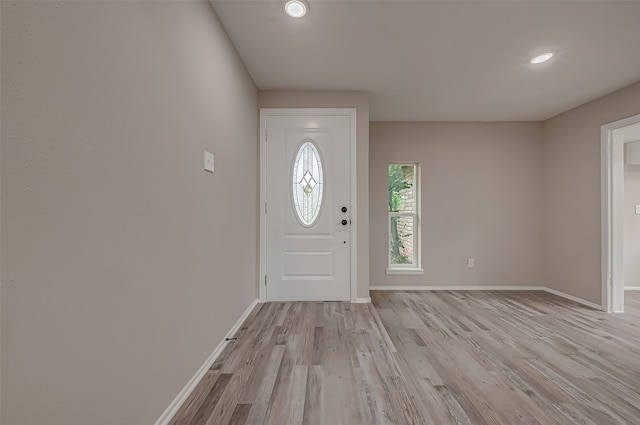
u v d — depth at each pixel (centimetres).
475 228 409
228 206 215
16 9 66
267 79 286
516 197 409
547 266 401
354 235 312
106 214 94
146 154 116
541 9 186
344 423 132
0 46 63
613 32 209
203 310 170
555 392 164
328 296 313
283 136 313
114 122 98
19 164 67
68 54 79
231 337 220
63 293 79
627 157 427
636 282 426
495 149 411
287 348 202
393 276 409
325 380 164
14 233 66
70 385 81
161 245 127
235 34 212
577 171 354
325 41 223
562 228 375
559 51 235
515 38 218
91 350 89
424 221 411
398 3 181
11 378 66
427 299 360
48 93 74
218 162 194
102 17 92
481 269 409
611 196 317
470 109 365
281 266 313
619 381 176
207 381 163
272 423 131
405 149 411
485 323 275
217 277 193
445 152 411
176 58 139
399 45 227
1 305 64
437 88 305
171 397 135
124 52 102
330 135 313
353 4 182
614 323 276
